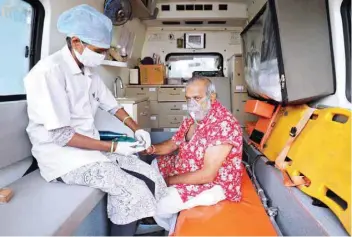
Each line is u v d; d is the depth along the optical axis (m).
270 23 2.07
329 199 1.38
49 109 1.40
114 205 1.57
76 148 1.57
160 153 2.21
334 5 1.85
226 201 1.75
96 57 1.60
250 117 4.36
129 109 3.00
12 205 1.31
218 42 5.00
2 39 1.75
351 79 1.86
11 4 1.78
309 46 1.92
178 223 1.51
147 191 1.56
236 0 4.18
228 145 1.72
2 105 1.55
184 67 5.13
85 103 1.70
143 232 2.06
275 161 2.03
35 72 1.45
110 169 1.55
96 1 2.80
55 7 2.01
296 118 2.16
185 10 4.33
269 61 2.18
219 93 4.52
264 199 1.98
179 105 4.54
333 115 1.75
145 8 3.55
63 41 2.23
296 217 1.53
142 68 4.64
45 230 1.09
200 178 1.74
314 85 1.93
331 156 1.49
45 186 1.54
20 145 1.70
